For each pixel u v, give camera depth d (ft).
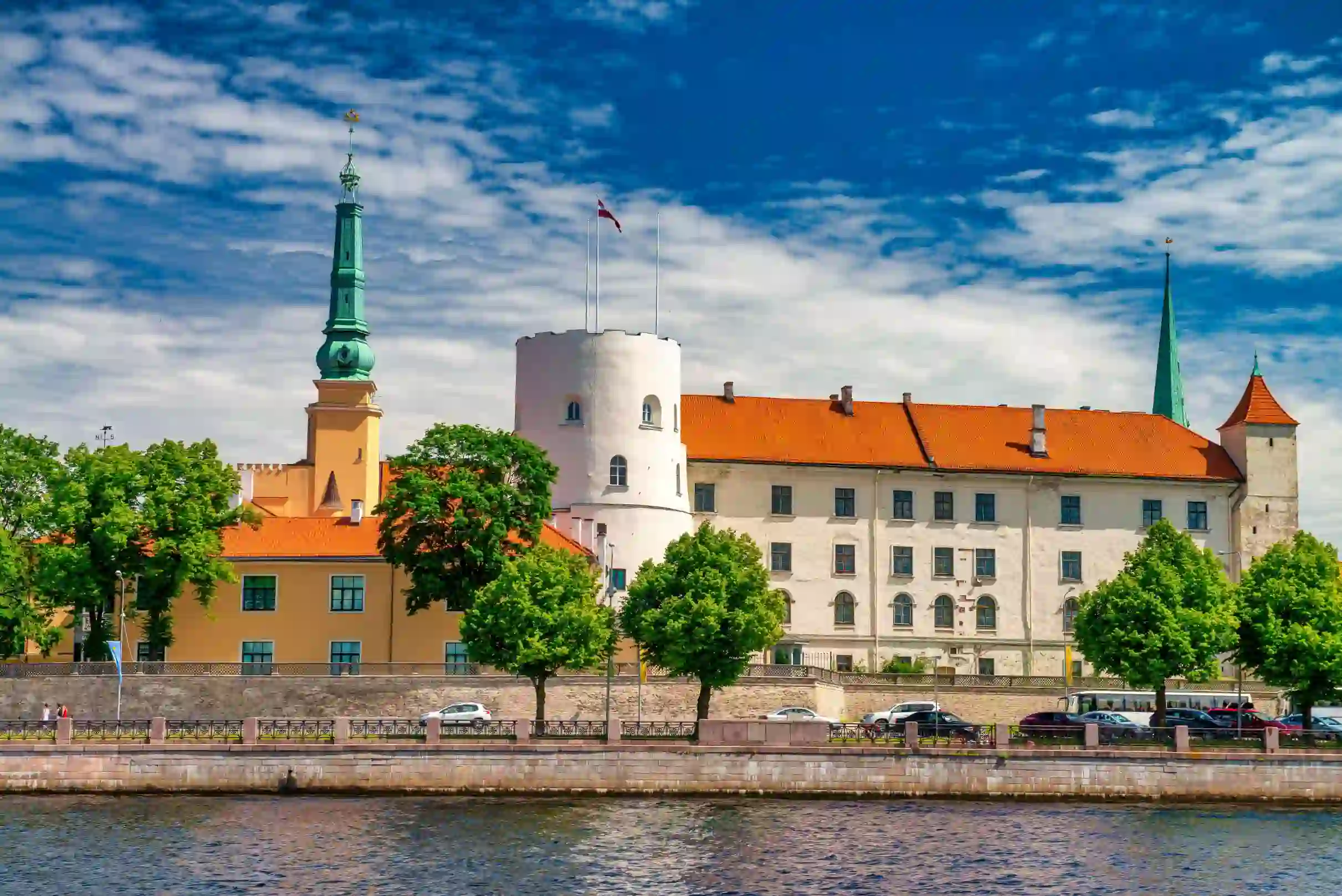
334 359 462.19
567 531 391.04
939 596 436.35
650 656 316.81
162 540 333.62
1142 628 328.29
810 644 428.15
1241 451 456.04
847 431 446.19
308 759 274.57
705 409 443.32
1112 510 448.24
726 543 319.68
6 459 359.46
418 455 345.31
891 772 280.10
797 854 233.35
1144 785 281.95
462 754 275.80
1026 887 217.97
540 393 405.80
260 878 215.10
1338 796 282.97
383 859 226.17
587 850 232.94
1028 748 282.36
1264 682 349.61
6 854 226.38
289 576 351.05
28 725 296.71
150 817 252.62
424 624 349.41
